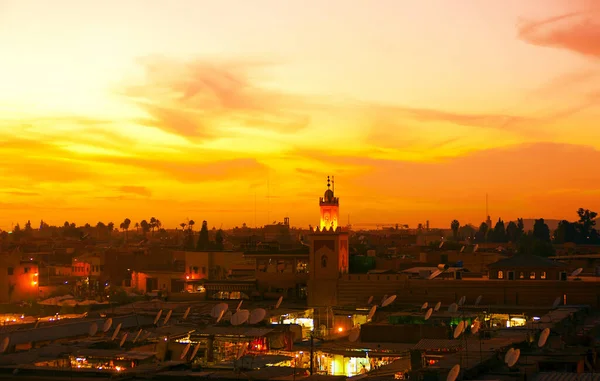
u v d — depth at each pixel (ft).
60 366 184.85
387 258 450.71
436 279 335.06
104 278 534.37
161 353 211.41
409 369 176.65
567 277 337.93
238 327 237.45
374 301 336.29
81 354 192.65
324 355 225.15
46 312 370.73
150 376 161.58
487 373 150.51
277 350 226.79
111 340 216.95
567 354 169.27
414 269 370.53
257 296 360.07
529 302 322.96
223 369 177.06
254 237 643.86
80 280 518.37
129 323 269.23
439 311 293.23
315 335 284.61
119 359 189.57
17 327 258.57
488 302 326.85
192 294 369.71
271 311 312.29
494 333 212.23
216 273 453.58
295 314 312.29
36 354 197.16
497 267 338.13
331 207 348.79
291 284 363.97
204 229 626.64
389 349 222.48
